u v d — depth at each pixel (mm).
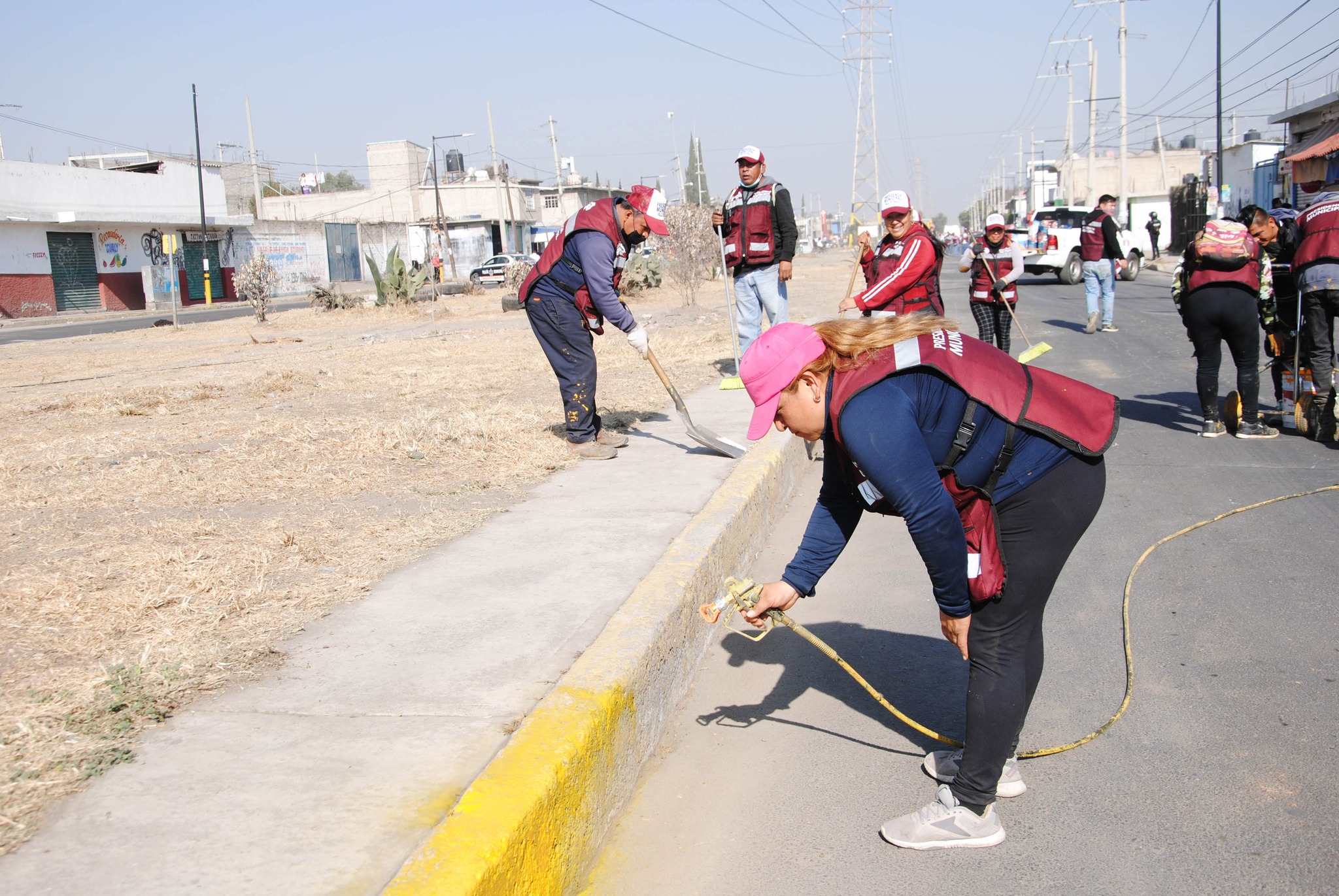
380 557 4094
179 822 2184
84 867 2033
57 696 2785
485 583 3754
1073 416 2426
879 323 2428
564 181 82875
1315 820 2625
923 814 2623
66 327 28938
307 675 2959
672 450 6203
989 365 2402
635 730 2922
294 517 4723
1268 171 35250
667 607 3357
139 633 3277
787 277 8836
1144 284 24453
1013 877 2473
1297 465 6227
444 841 2031
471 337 15727
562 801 2354
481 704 2740
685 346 12648
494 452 6113
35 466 5941
